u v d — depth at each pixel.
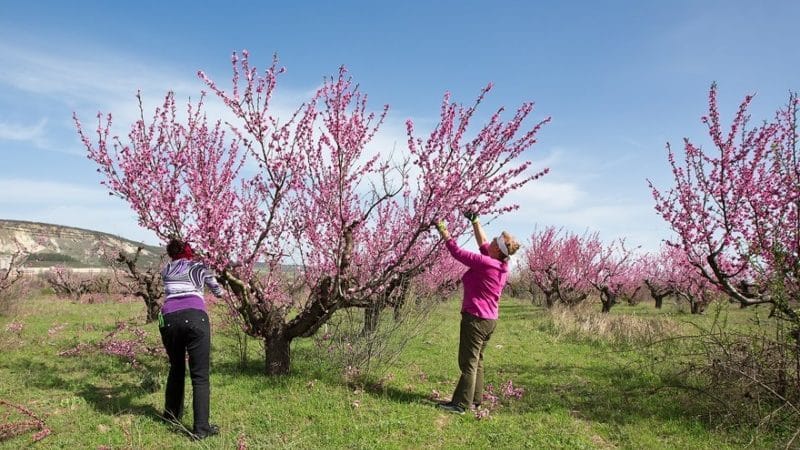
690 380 6.42
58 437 4.22
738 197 5.66
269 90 5.36
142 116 5.56
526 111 4.95
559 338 10.88
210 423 4.63
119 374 6.36
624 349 9.35
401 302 7.03
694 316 15.55
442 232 5.32
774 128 5.62
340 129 5.20
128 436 4.16
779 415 4.97
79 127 5.23
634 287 23.89
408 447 4.30
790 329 5.44
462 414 5.16
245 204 6.23
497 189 5.16
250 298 6.18
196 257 5.28
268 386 5.78
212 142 5.88
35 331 9.87
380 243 6.51
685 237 6.08
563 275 19.00
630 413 5.44
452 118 5.00
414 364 7.56
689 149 6.01
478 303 5.24
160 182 5.45
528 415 5.26
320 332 7.37
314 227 6.15
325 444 4.25
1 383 5.75
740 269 5.88
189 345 4.48
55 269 23.02
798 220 5.30
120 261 11.67
